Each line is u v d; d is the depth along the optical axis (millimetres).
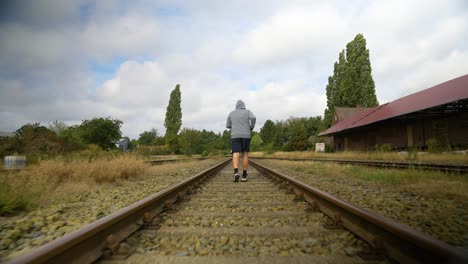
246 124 7414
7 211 4047
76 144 20906
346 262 2152
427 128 21578
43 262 1723
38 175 6191
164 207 3969
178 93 71000
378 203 4434
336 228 2932
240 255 2332
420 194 5289
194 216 3633
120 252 2326
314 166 12609
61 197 5430
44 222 3619
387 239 2275
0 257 2520
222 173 10586
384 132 26859
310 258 2238
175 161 19344
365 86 42906
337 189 5988
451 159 12750
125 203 4809
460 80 18312
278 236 2797
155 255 2336
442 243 1788
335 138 40969
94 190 6434
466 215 3664
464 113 18531
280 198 4844
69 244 1910
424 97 19766
